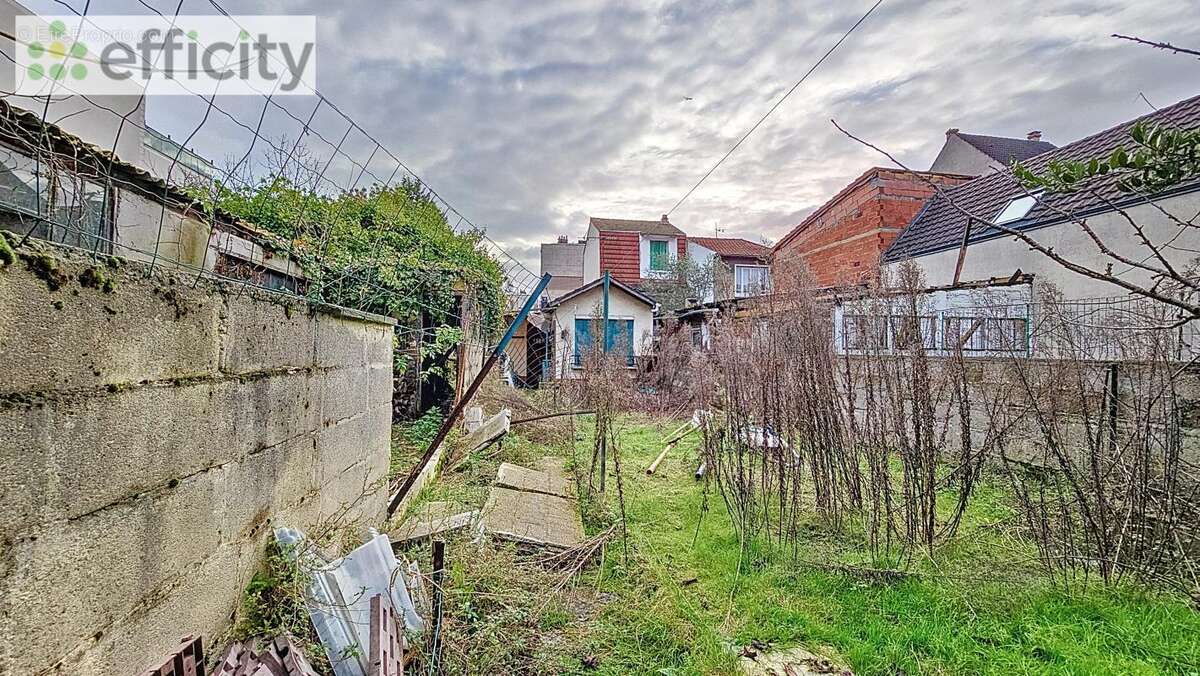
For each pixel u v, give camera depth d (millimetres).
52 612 1013
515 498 3916
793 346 3701
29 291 962
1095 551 2939
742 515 3469
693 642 2398
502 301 9414
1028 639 2420
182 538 1416
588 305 13594
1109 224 5594
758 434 3770
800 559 3207
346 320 2689
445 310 6910
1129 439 3016
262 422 1855
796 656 2367
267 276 3246
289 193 3082
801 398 3623
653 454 6109
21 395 946
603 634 2412
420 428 5926
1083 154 6930
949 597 2752
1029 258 6590
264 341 1871
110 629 1162
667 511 4121
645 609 2613
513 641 2250
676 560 3264
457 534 2912
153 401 1308
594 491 4418
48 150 1378
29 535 963
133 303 1238
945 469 3781
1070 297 6066
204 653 1481
